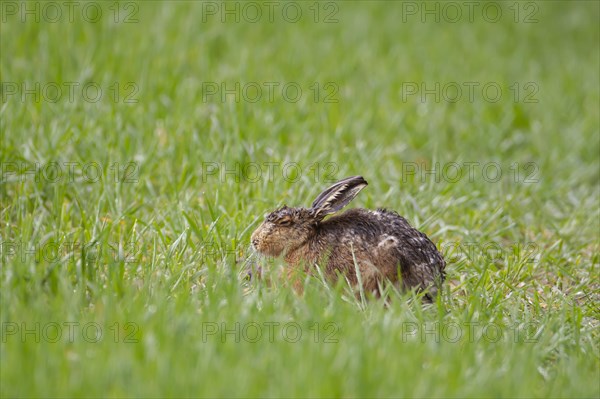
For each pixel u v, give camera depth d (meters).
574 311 20.06
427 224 24.50
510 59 45.47
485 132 35.91
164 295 18.67
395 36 44.84
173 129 29.91
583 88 42.53
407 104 36.78
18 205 24.09
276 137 30.69
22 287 18.50
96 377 15.49
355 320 17.81
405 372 16.05
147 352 16.30
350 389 15.67
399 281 20.06
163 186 26.39
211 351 16.27
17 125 28.50
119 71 34.12
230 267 20.11
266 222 21.25
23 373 15.43
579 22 52.84
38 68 33.75
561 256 25.17
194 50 37.69
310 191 25.89
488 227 26.94
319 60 39.56
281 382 15.59
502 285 22.33
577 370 17.44
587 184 33.47
